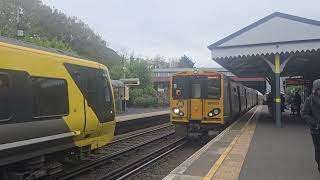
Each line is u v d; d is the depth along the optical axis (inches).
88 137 476.7
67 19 3051.2
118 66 2437.3
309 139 631.8
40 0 2883.9
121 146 724.7
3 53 333.4
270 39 847.7
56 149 406.6
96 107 487.2
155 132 1018.7
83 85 458.6
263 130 780.6
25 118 356.2
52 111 396.2
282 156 467.8
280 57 885.8
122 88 1608.0
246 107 1424.7
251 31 858.8
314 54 907.4
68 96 425.1
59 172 458.9
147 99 2174.0
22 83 354.3
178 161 594.2
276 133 722.8
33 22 2657.5
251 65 1179.3
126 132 1005.8
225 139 631.2
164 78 3211.1
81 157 467.2
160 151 673.6
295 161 434.9
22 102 353.1
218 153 488.1
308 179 347.3
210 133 760.3
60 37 2869.1
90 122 469.4
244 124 931.3
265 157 461.1
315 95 334.0
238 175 363.3
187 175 362.9
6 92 335.0
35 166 386.3
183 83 767.7
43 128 380.8
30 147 363.9
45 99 385.7
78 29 3112.7
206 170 384.5
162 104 2335.1
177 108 770.2
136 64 2362.2
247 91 1517.0
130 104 2172.7
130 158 615.5
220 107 750.5
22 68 354.9
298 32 831.7
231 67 1218.6
